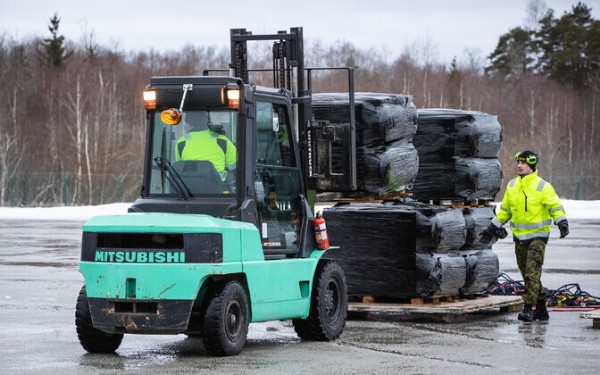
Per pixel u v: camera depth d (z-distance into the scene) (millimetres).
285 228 12922
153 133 12484
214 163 12273
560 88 106375
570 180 70188
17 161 75688
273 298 12406
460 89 90812
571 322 15047
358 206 15445
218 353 11758
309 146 13523
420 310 14953
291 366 11156
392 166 15172
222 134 12289
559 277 21547
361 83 90688
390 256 15188
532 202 15000
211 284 11883
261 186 12367
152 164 12453
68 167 72938
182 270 11391
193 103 12219
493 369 11000
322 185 14195
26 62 94750
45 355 11969
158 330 11500
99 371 10859
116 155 70875
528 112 97125
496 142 16703
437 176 16125
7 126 80250
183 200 12219
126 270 11516
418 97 91125
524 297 15023
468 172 15945
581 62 110938
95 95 82312
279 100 12922
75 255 26859
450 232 15227
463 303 15602
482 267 16172
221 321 11625
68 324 14570
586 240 32875
